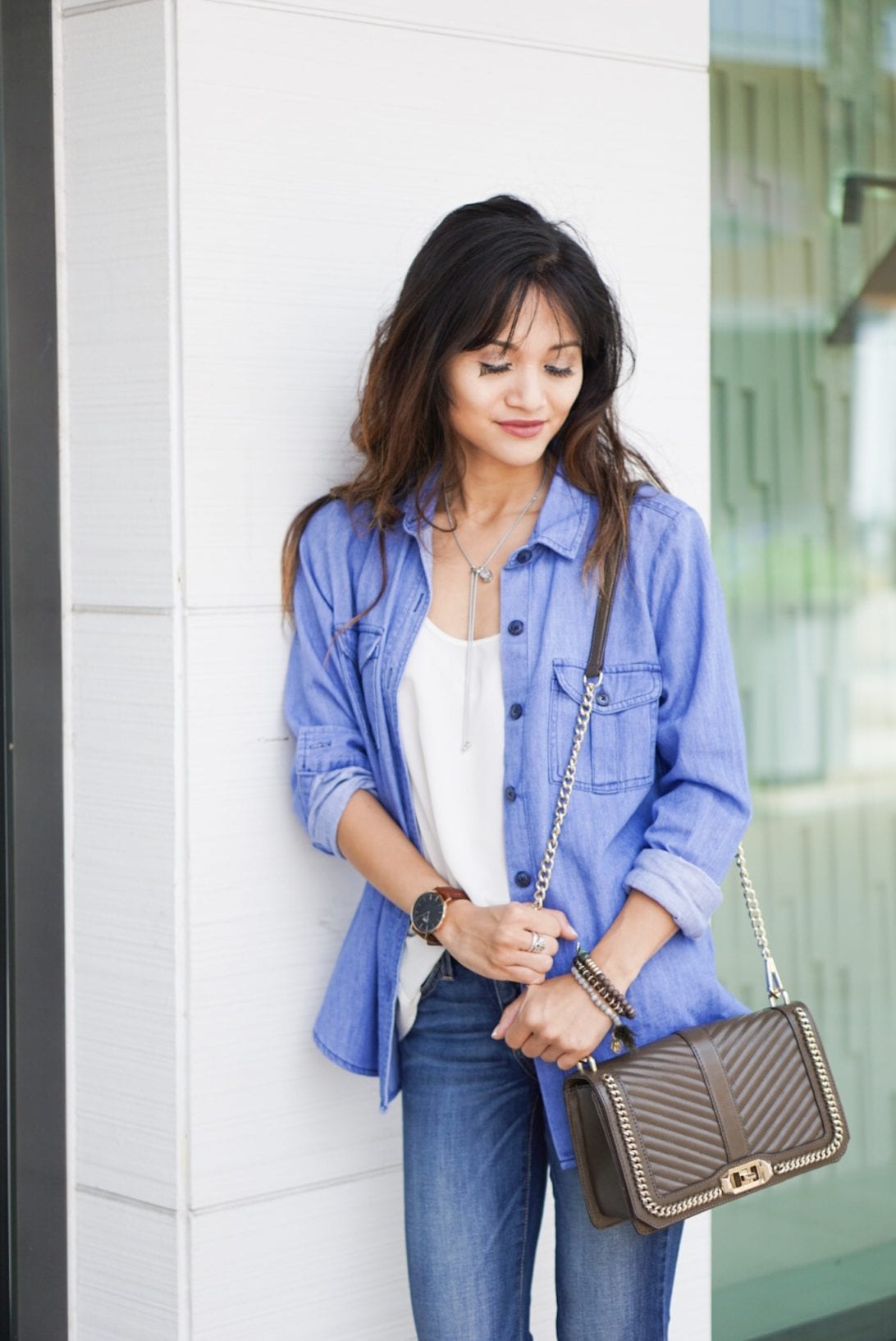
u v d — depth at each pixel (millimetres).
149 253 2900
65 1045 3115
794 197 3797
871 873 3990
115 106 2914
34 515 3039
